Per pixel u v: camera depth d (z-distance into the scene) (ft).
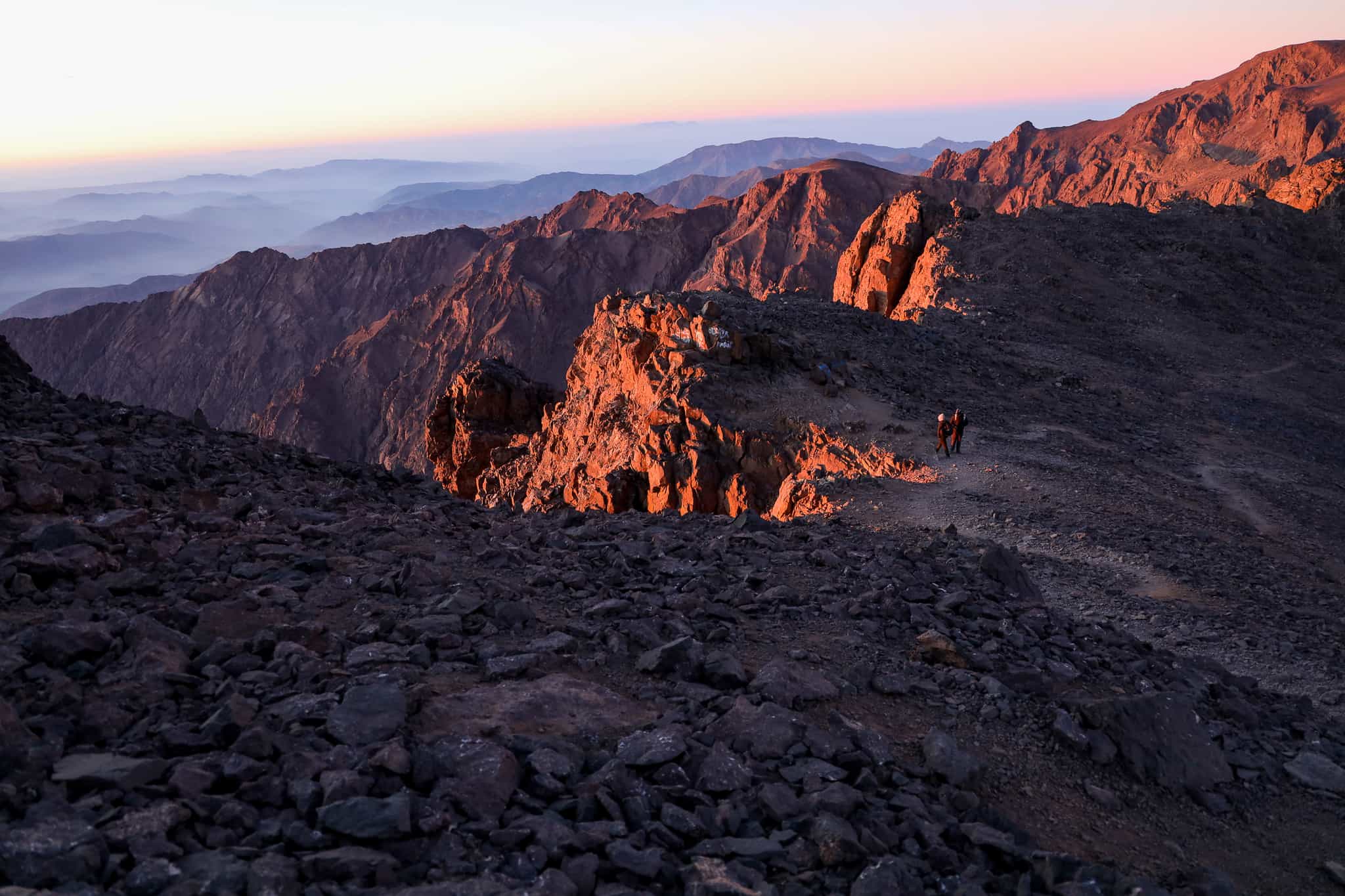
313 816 17.15
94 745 19.17
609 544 43.21
